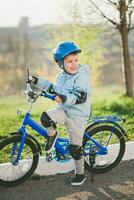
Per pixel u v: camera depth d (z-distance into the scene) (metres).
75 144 5.59
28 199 5.25
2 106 16.16
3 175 5.76
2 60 89.19
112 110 10.54
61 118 5.51
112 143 6.29
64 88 5.44
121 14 11.14
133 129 7.96
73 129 5.53
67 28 15.08
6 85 83.62
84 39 13.90
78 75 5.41
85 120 5.56
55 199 5.25
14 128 9.20
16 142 5.52
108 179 5.84
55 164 6.08
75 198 5.26
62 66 5.43
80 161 5.62
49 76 32.44
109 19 11.58
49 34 15.84
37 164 5.74
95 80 24.39
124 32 12.04
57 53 5.39
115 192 5.41
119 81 102.06
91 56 15.09
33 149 5.65
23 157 5.98
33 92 5.42
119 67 111.62
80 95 5.30
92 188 5.55
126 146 6.50
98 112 10.12
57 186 5.64
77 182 5.62
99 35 13.41
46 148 5.52
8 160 6.21
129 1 10.90
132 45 45.94
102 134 6.01
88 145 5.89
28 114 5.52
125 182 5.71
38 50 65.50
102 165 6.11
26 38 75.38
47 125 5.43
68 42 5.43
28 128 8.84
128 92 12.51
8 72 87.88
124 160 6.50
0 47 88.56
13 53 78.12
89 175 5.99
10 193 5.43
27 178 5.71
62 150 5.70
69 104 5.31
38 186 5.65
